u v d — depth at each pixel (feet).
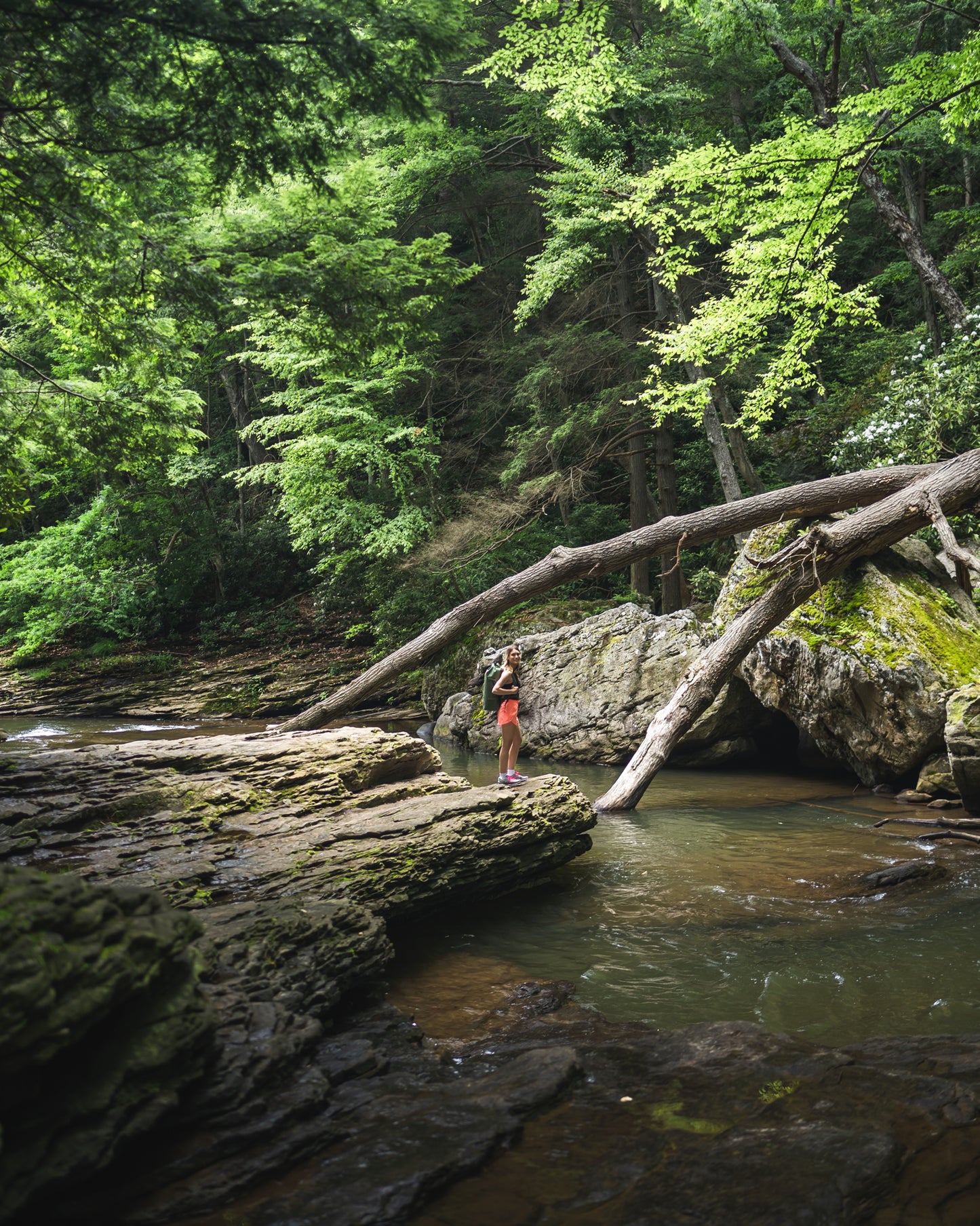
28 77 17.28
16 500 34.96
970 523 41.75
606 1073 12.03
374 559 76.84
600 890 23.16
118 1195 8.73
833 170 41.01
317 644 85.30
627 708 46.09
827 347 75.41
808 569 34.37
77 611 89.92
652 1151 9.73
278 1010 12.32
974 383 44.09
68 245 22.02
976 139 64.23
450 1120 10.37
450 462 77.66
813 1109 10.60
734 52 60.34
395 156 65.98
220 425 112.68
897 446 45.03
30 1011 8.01
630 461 69.77
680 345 46.09
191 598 97.30
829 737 37.22
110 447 32.71
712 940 18.67
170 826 20.04
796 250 43.39
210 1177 9.15
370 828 21.24
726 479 57.06
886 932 18.61
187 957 10.62
